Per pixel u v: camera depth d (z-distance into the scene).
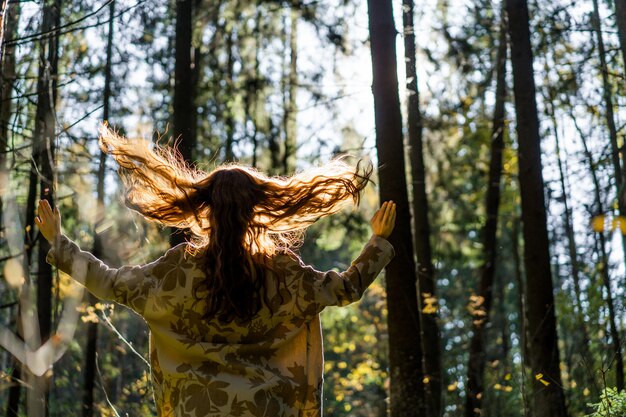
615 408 6.36
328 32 13.17
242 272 2.94
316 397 3.00
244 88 14.70
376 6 8.63
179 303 2.93
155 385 2.98
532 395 8.94
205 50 14.93
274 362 2.97
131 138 3.22
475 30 14.04
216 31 14.95
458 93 14.98
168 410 2.96
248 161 15.23
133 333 16.50
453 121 14.98
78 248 2.98
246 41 14.87
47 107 6.64
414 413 8.54
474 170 17.12
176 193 3.13
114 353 14.81
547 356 9.77
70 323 2.08
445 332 18.06
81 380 13.12
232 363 2.90
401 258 8.62
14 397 8.48
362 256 3.09
